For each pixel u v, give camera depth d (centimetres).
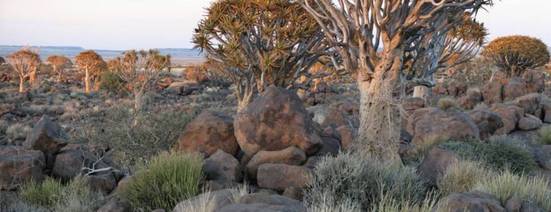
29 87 5644
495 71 3603
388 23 848
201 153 827
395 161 802
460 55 1265
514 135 1569
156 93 4241
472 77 3588
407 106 1912
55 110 3238
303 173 703
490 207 509
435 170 764
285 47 1238
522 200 555
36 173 912
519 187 597
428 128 1230
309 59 1358
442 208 504
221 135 855
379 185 607
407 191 617
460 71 3897
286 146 799
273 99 816
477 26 1238
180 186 668
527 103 1827
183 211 522
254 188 727
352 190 592
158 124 948
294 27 1248
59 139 1020
